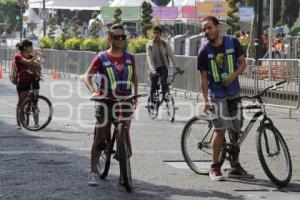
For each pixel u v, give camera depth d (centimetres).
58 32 8600
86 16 11494
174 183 1027
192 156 1107
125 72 984
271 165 1005
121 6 6284
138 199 914
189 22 5512
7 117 1945
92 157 1002
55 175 1077
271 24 3338
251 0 8400
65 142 1446
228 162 1205
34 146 1384
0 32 13588
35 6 8606
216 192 963
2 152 1302
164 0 10794
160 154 1302
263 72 2131
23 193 942
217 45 1033
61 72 4150
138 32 6169
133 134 1599
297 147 1431
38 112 1645
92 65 987
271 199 920
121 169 945
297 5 8925
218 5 4747
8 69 4962
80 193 948
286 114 2119
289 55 3797
